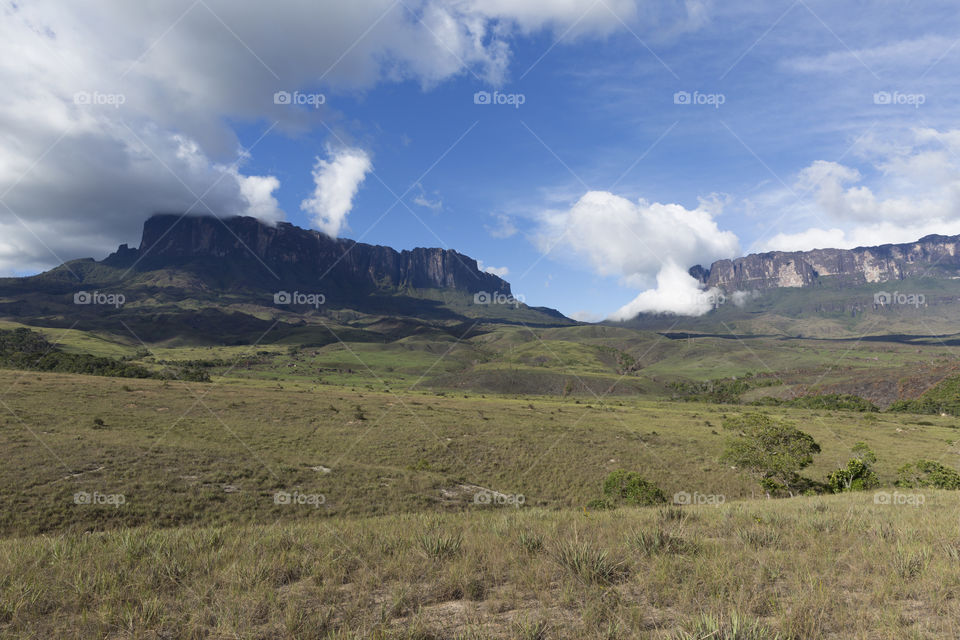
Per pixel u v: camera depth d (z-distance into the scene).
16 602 6.01
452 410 74.31
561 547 8.13
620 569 7.43
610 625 5.13
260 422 51.03
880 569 7.06
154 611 5.79
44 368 103.38
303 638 5.22
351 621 5.64
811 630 4.91
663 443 55.81
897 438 64.56
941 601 5.65
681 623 5.27
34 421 36.50
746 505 16.20
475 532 10.62
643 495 28.33
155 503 21.53
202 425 45.84
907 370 171.75
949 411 113.62
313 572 7.55
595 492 36.19
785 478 37.00
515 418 70.00
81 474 23.44
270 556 8.52
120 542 9.69
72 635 5.35
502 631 5.25
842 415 100.81
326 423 53.88
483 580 7.16
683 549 8.48
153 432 39.59
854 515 12.11
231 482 25.91
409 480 31.28
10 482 21.22
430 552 8.43
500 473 40.25
